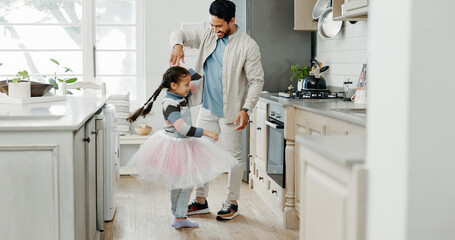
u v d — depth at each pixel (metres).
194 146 3.70
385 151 1.42
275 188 4.23
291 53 5.39
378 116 1.45
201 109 4.13
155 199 4.76
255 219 4.13
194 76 3.99
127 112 5.86
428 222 1.38
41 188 2.30
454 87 1.36
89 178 2.92
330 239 1.59
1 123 2.34
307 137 1.81
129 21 6.11
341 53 4.80
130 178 5.71
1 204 2.30
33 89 3.75
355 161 1.44
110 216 4.02
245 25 5.36
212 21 3.85
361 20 4.02
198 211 4.26
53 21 6.04
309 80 4.68
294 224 3.89
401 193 1.37
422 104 1.36
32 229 2.32
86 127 2.88
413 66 1.35
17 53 6.03
